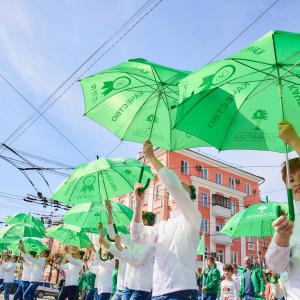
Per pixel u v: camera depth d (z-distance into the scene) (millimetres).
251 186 39906
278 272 2244
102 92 4363
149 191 34000
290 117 2986
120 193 5930
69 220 7543
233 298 9266
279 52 2521
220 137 3131
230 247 35344
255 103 3062
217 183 36250
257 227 7168
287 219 2100
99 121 4422
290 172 2479
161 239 3445
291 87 2916
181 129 3068
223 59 2627
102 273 9328
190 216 3301
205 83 2600
